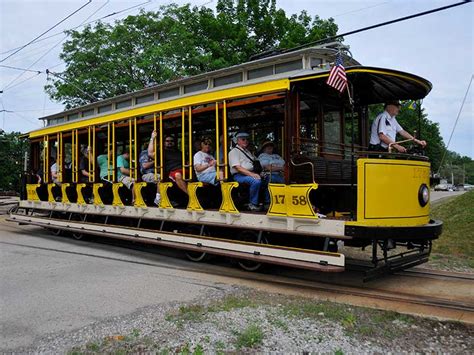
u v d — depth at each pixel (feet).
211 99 23.88
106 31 67.05
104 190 32.60
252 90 21.70
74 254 28.68
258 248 21.65
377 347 12.60
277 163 23.53
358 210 18.11
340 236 18.47
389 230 18.08
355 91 22.79
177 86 27.27
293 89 20.52
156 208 27.99
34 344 13.10
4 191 108.78
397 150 21.63
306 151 20.85
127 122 30.32
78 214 36.17
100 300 17.49
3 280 21.04
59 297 18.01
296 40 60.95
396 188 18.84
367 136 25.55
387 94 23.38
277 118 25.46
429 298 18.11
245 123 26.21
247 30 65.87
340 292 19.03
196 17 67.87
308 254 19.45
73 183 35.45
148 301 17.33
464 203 39.19
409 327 14.25
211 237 24.31
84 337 13.50
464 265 24.43
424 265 24.52
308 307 16.20
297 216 19.95
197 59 61.26
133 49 67.15
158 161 27.89
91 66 66.74
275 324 14.33
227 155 23.91
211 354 12.03
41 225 38.52
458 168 282.56
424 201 20.03
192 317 14.98
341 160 22.11
